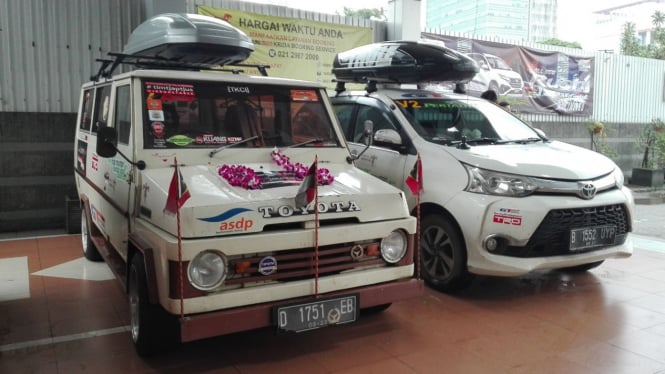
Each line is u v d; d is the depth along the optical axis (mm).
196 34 4812
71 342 3863
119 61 4680
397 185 5227
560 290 5078
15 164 7180
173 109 4004
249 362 3566
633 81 13859
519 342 3906
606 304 4707
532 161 4684
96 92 5398
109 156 3838
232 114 4184
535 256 4520
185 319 2979
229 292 3113
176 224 3023
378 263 3660
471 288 5105
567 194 4523
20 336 3961
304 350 3754
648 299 4844
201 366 3504
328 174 3838
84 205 5812
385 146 5469
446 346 3828
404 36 9672
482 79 11078
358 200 3562
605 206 4719
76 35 7379
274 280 3285
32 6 7086
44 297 4785
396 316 4395
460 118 5598
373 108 5816
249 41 5168
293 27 8883
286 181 3641
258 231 3195
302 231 3301
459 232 4691
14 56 7055
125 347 3787
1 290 4965
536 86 11984
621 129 13773
